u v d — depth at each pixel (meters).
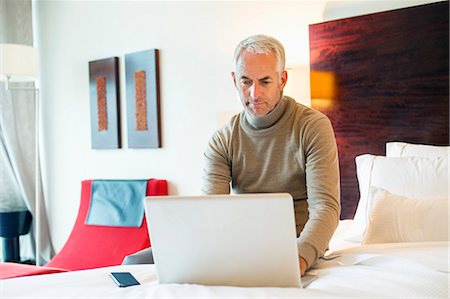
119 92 3.87
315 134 1.50
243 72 1.48
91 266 3.29
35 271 2.26
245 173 1.66
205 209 1.12
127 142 3.83
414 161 2.05
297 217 1.57
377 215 1.78
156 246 1.19
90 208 3.73
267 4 3.05
